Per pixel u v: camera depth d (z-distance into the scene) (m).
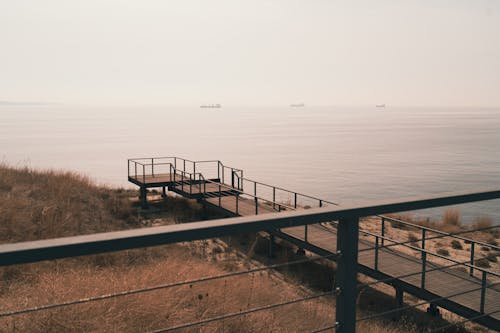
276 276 10.94
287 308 5.80
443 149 142.25
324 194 66.75
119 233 1.42
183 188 20.05
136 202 19.78
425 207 2.17
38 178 16.25
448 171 90.75
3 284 6.14
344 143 172.00
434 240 14.92
